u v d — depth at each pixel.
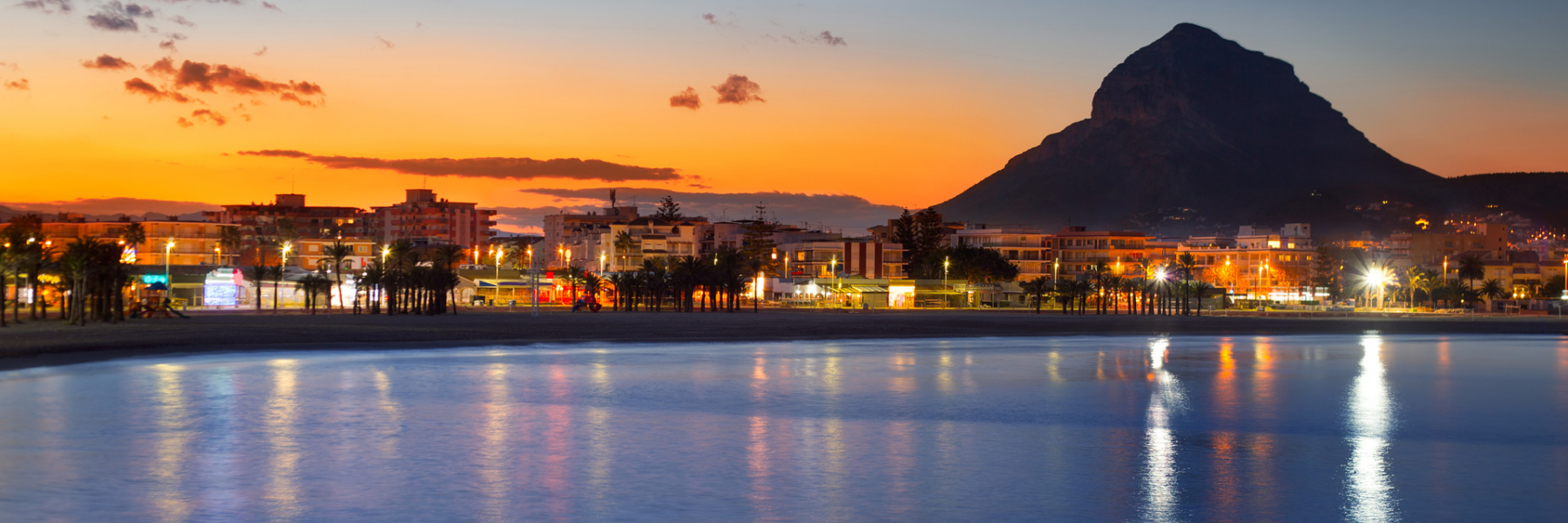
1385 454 24.19
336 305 126.69
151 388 34.88
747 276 173.50
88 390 34.31
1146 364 50.44
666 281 128.50
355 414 29.28
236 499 18.33
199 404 30.86
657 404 32.66
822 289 162.12
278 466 21.36
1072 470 21.92
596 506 18.09
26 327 67.00
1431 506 18.62
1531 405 34.25
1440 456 23.94
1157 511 18.19
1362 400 35.53
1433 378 44.03
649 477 20.77
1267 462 22.98
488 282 144.88
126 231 170.75
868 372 44.44
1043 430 27.81
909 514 17.80
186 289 127.56
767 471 21.56
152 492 18.75
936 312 133.62
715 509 18.03
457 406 31.31
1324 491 19.91
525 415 29.59
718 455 23.38
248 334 61.16
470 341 60.66
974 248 191.50
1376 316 144.75
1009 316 122.94
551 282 144.88
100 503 17.88
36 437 24.66
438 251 132.25
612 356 52.16
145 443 23.98
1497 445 25.55
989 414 31.03
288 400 32.25
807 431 27.11
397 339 60.41
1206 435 27.06
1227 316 139.00
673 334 70.75
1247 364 51.06
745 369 45.41
